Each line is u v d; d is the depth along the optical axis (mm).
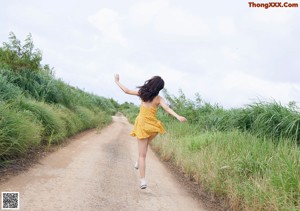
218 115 12789
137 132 5578
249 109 10094
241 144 7625
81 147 9586
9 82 11578
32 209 3971
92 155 8406
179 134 13164
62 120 11195
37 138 7840
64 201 4434
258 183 5309
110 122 27594
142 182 5594
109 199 4875
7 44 13211
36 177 5418
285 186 4871
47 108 10508
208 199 5840
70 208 4215
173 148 10031
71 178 5691
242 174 6184
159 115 18703
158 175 7266
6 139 6199
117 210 4473
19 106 9055
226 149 7543
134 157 9391
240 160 6473
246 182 5535
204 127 13367
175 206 5133
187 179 7230
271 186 4969
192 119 15125
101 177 6105
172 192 5969
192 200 5652
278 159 6086
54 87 14312
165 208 4949
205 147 8773
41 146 8164
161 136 13008
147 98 5527
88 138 12430
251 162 6340
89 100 25531
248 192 5141
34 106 9523
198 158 7613
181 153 8914
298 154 6012
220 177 6086
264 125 8797
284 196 4594
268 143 7352
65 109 13859
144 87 5543
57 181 5359
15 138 6453
